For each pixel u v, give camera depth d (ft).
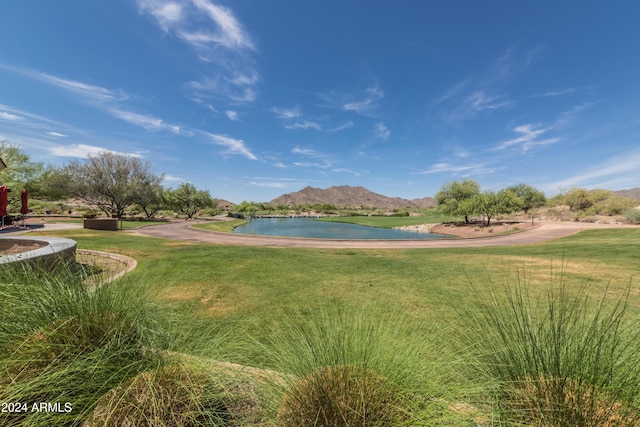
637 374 4.38
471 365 5.22
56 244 22.71
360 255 37.50
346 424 4.07
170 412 4.58
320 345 5.41
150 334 6.15
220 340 6.28
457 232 116.47
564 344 4.89
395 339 5.71
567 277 21.80
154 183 136.67
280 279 20.98
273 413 4.65
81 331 5.37
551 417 4.11
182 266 24.99
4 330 5.22
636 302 14.70
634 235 59.77
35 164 86.89
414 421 4.13
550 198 179.63
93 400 4.58
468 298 15.90
